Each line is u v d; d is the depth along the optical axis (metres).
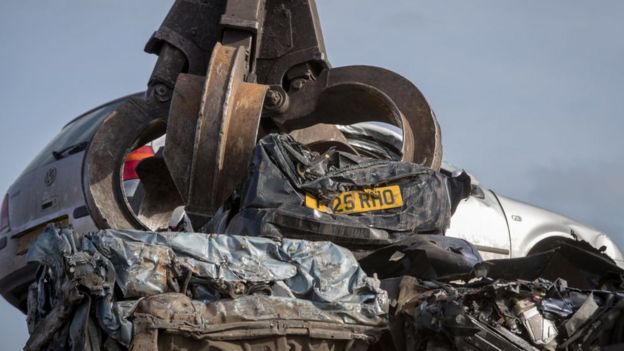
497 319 8.19
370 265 9.41
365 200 9.53
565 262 9.27
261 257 8.48
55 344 8.15
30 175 14.76
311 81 11.76
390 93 11.59
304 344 8.20
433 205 9.66
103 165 11.57
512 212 15.67
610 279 9.36
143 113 11.72
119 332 7.91
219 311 8.05
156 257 8.23
